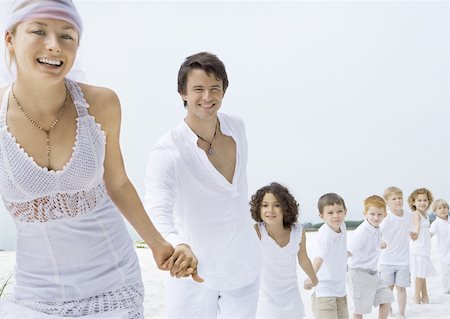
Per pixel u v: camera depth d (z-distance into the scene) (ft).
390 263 22.35
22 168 6.95
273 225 14.80
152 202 10.86
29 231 7.18
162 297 24.86
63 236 7.20
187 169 11.21
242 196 11.79
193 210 11.46
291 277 14.94
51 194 7.06
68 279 7.27
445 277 26.27
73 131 7.17
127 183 8.02
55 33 6.60
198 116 11.34
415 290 24.70
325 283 17.12
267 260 14.74
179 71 11.43
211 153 11.46
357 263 19.02
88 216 7.30
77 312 7.25
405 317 21.95
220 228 11.53
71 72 7.51
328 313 17.12
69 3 6.64
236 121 12.08
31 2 6.46
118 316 7.32
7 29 6.66
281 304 14.82
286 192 14.88
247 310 11.98
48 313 7.22
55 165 7.09
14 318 6.97
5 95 6.99
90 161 7.22
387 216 22.34
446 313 22.49
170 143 11.23
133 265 7.73
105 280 7.40
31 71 6.62
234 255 11.66
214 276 11.68
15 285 7.46
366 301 18.99
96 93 7.42
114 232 7.57
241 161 11.82
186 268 8.29
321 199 17.35
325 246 17.02
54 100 6.99
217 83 11.21
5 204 7.20
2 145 6.91
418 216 24.35
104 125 7.46
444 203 26.63
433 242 39.14
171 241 10.11
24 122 6.97
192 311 11.85
